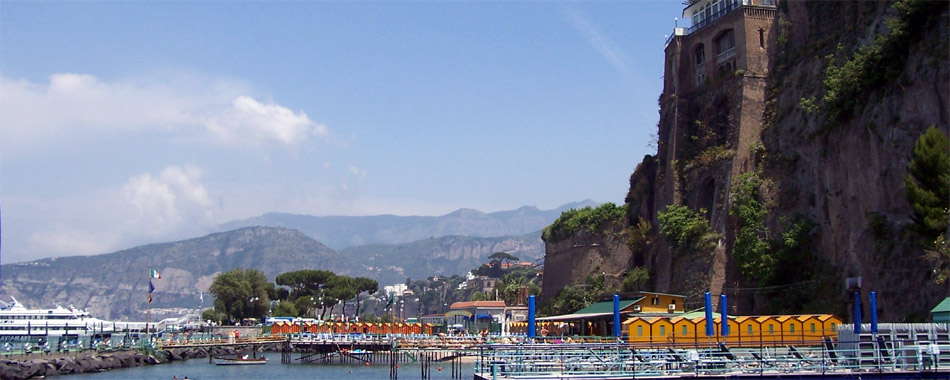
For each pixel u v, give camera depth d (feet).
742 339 297.33
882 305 300.20
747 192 394.32
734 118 420.77
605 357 191.52
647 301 380.17
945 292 261.65
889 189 310.24
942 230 262.67
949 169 264.72
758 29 426.10
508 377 172.76
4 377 315.58
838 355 199.11
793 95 400.06
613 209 520.42
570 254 535.19
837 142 349.20
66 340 435.12
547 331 450.30
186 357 489.26
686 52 468.34
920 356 175.42
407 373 364.17
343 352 436.35
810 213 371.35
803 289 354.33
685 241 416.05
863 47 336.90
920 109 296.30
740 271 391.65
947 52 283.79
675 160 454.40
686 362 178.19
